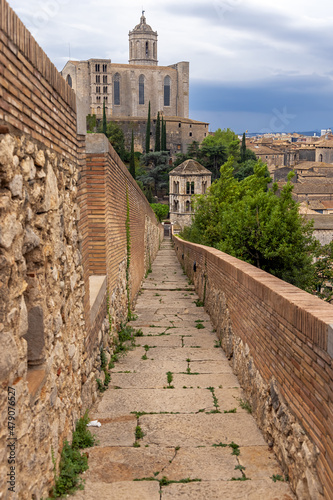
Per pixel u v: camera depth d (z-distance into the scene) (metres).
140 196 18.95
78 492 4.49
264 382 5.90
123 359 9.02
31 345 3.97
